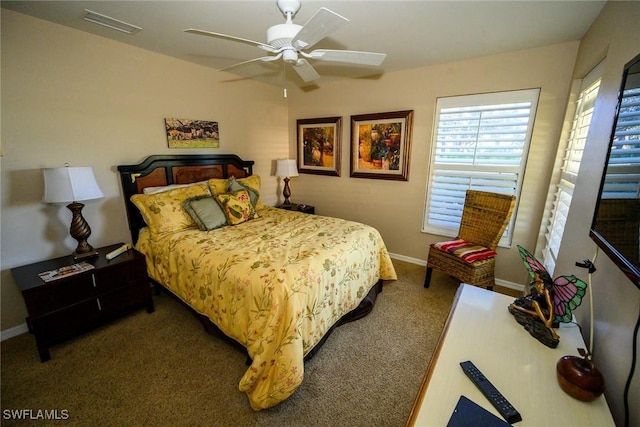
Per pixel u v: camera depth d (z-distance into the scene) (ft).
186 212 8.30
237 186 9.80
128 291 7.20
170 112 9.36
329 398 5.13
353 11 5.96
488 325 3.95
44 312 5.85
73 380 5.47
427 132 10.18
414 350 6.36
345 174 12.64
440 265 8.79
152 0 5.69
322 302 5.80
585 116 6.35
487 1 5.52
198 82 10.00
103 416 4.75
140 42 7.95
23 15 6.29
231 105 11.27
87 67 7.40
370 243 7.91
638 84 2.85
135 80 8.38
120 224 8.55
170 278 7.16
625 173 2.93
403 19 6.31
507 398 2.79
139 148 8.73
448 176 10.03
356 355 6.20
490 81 8.71
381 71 10.48
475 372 3.06
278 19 6.49
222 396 5.15
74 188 6.42
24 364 5.85
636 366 2.61
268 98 12.82
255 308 5.19
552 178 7.95
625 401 2.70
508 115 8.57
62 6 5.96
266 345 4.85
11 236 6.65
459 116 9.46
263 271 5.44
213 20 6.57
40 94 6.73
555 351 3.46
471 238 9.07
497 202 8.36
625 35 4.13
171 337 6.74
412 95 10.25
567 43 7.46
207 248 6.70
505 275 9.42
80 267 6.56
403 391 5.28
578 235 4.86
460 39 7.41
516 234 9.00
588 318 4.01
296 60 5.60
